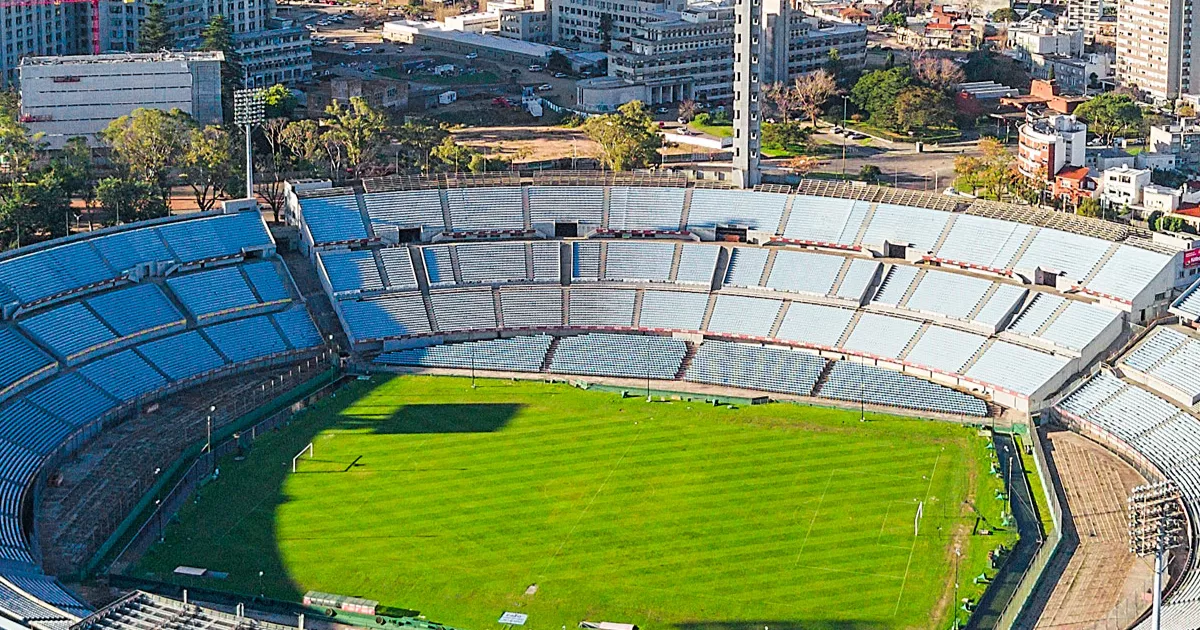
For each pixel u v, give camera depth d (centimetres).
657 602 19962
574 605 19900
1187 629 18025
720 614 19650
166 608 18075
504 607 19862
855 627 19325
